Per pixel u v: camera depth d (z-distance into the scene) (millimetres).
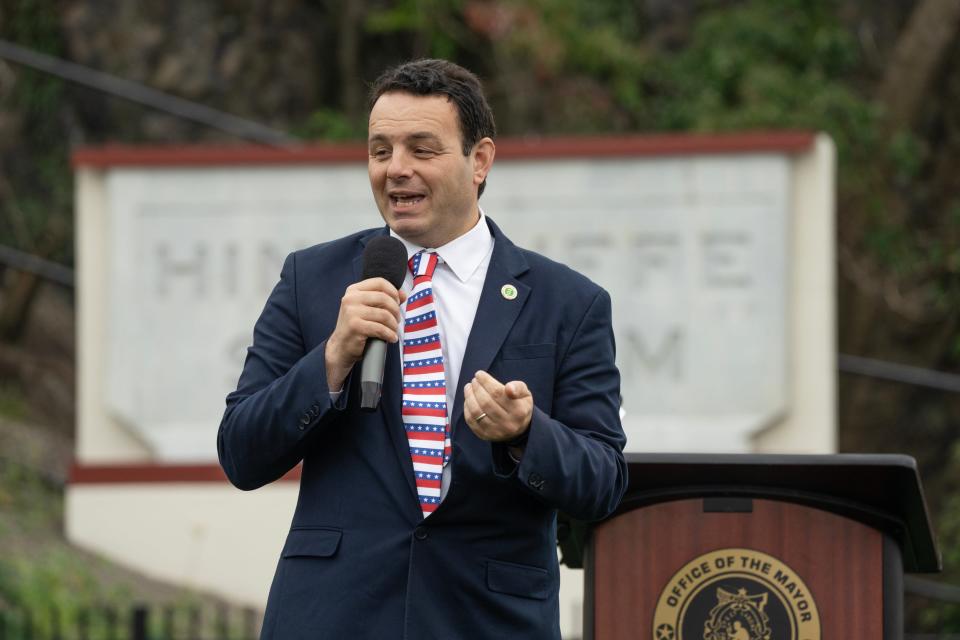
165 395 30781
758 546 10375
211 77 44750
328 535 9812
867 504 10297
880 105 50156
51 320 43438
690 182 30156
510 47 47219
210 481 30453
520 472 9391
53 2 44562
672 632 10398
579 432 10031
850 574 10289
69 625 27688
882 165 49625
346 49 47062
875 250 49344
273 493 30344
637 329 30047
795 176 30062
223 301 30812
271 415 9656
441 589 9672
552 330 10188
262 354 10305
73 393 42812
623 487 9961
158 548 30344
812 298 29875
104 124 44406
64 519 33688
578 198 30234
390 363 9953
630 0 50750
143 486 30453
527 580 9875
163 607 28484
